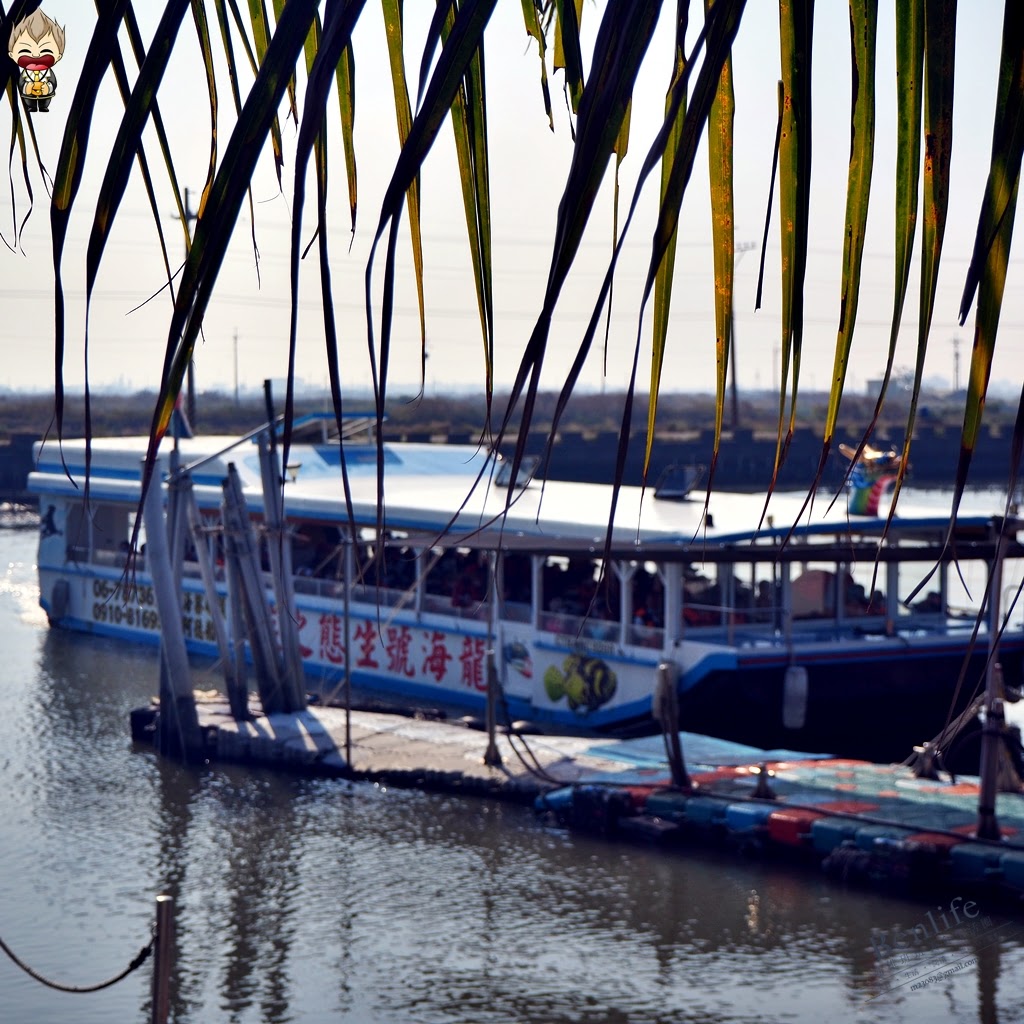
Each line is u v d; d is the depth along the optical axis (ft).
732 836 60.39
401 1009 45.37
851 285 3.19
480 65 3.43
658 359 3.42
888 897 53.93
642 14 2.94
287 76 3.05
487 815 66.74
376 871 58.95
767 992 45.98
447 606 92.12
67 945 50.65
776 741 81.05
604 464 288.30
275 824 65.87
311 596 102.01
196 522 82.33
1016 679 79.15
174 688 78.38
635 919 52.85
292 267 3.11
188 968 48.78
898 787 63.72
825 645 76.95
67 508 128.16
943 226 2.97
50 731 86.84
